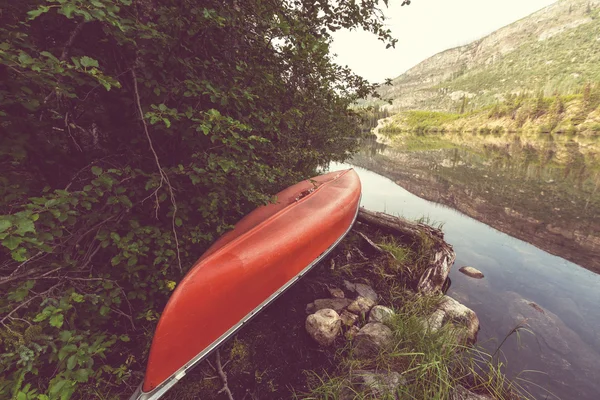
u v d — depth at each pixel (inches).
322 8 117.6
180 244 85.9
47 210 50.3
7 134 57.1
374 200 317.1
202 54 82.2
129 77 73.4
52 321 48.8
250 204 120.0
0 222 41.6
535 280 159.0
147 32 62.9
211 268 78.5
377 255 155.5
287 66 104.3
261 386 79.5
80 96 74.3
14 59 44.6
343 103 144.5
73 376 49.4
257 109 94.0
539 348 108.0
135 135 83.0
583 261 182.5
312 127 195.2
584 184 405.4
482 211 285.4
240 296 84.0
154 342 64.6
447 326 103.7
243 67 87.1
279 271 98.4
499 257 187.5
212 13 67.3
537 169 535.8
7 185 57.1
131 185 78.0
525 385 91.4
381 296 128.2
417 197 332.2
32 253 59.6
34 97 57.8
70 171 77.2
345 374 84.0
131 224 69.8
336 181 173.9
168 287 78.4
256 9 78.8
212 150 87.9
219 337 78.8
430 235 161.0
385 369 86.6
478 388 87.4
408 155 793.6
